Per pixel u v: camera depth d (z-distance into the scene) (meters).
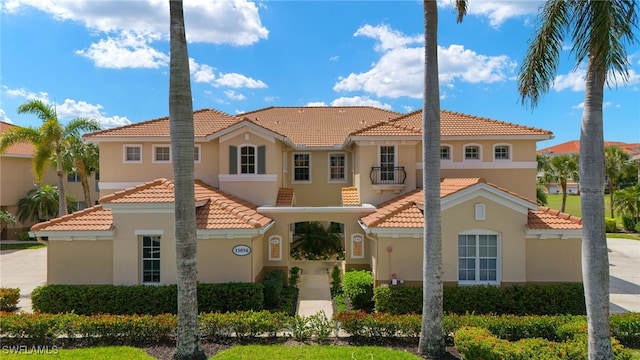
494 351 8.52
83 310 13.41
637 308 14.67
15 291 15.04
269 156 19.75
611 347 7.96
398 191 19.50
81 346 10.38
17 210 33.38
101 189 20.53
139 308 13.38
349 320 11.00
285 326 11.25
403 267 14.48
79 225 14.42
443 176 20.00
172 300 13.40
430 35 9.72
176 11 8.91
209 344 10.59
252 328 10.95
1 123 37.12
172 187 15.12
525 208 14.23
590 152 8.02
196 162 20.42
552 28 8.96
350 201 20.23
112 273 14.41
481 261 14.45
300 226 24.98
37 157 24.44
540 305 13.43
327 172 24.98
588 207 8.02
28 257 25.56
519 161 19.89
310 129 27.12
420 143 19.56
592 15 7.68
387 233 14.41
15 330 10.53
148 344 10.51
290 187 24.97
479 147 20.00
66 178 38.31
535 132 19.58
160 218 14.37
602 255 7.92
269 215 17.94
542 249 14.46
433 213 9.68
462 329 10.08
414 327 10.83
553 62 9.52
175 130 8.90
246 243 14.65
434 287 9.69
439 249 9.75
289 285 17.53
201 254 14.61
